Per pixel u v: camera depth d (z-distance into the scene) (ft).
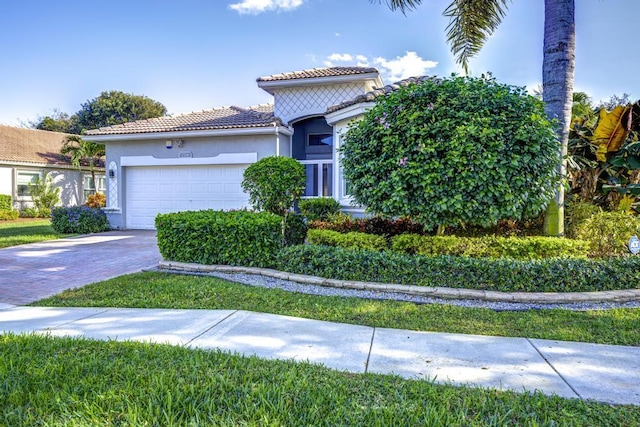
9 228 55.93
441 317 17.58
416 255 22.88
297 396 10.38
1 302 20.20
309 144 53.36
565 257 22.70
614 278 21.03
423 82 24.57
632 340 14.87
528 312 18.30
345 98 51.03
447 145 21.54
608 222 25.81
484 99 22.35
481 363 12.81
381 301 20.07
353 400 10.22
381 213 24.79
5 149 78.59
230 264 26.63
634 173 30.45
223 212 30.12
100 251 35.73
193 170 50.21
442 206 21.54
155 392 10.38
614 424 9.25
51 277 25.91
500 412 9.70
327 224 31.71
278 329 15.93
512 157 21.21
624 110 28.14
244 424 9.08
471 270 21.15
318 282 22.58
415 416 9.45
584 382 11.48
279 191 31.30
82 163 88.58
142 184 52.06
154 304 19.39
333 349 13.91
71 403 9.89
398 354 13.51
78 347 13.51
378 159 23.61
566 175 25.73
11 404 9.84
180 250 27.63
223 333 15.37
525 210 22.74
